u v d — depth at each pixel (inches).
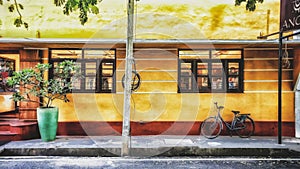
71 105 331.0
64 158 252.1
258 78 333.4
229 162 238.5
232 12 331.0
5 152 260.4
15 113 358.0
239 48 332.5
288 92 331.0
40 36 325.7
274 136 327.9
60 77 303.9
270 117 333.1
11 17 324.2
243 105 335.0
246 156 261.1
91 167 224.8
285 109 331.0
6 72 363.9
